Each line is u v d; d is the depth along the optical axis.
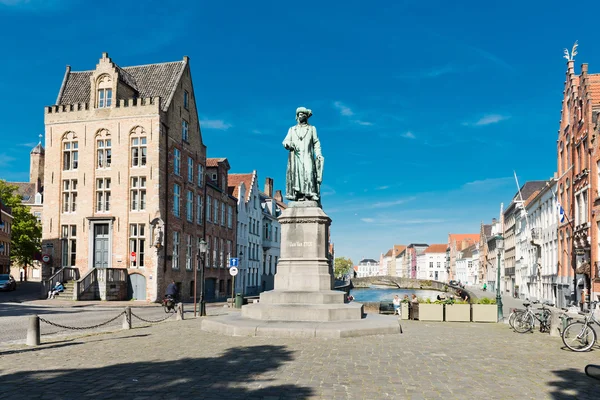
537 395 8.14
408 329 18.05
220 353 11.59
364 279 125.50
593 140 31.95
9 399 7.58
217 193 53.62
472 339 15.33
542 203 49.88
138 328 17.73
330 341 13.49
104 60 41.47
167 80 44.25
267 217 72.69
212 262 51.53
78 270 40.28
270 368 9.86
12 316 23.27
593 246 31.23
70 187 41.31
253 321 15.69
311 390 8.16
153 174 39.72
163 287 39.88
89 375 9.24
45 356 11.38
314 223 17.47
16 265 68.44
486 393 8.17
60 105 41.88
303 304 16.44
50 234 41.03
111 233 39.94
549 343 14.73
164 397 7.71
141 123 40.22
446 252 177.75
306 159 18.45
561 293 40.12
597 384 8.97
